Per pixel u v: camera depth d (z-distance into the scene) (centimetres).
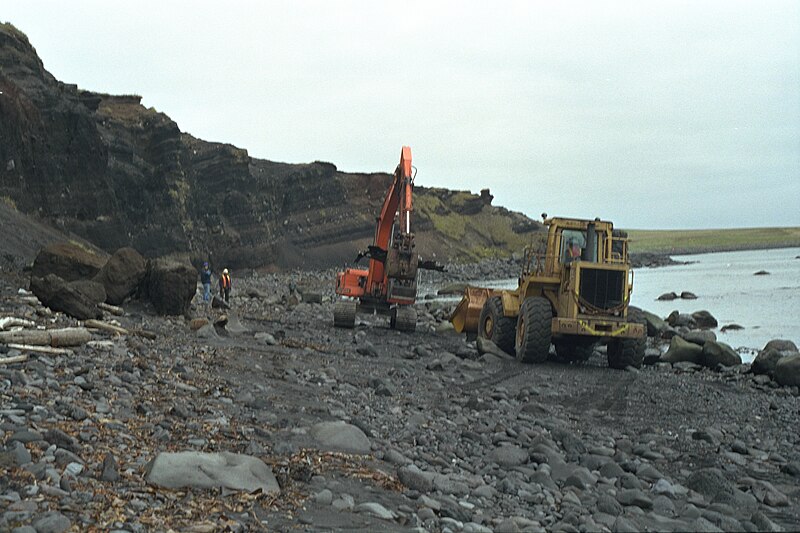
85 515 453
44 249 2031
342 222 13762
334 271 11938
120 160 8162
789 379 1772
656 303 5638
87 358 1056
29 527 418
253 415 866
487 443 920
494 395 1345
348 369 1514
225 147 11225
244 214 10762
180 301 2028
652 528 623
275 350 1647
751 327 3694
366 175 14850
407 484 650
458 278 11488
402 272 2659
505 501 662
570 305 1878
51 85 6650
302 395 1080
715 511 704
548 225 2030
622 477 809
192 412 831
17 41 6462
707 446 1029
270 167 14500
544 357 1903
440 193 19038
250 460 592
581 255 1967
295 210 13400
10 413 659
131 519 459
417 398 1250
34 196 5722
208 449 681
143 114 9138
